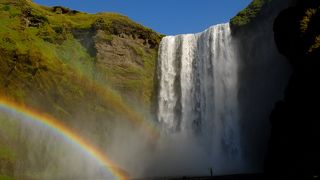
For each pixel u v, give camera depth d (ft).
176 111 246.68
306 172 123.95
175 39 256.73
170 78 252.21
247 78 223.51
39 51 215.51
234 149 223.71
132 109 235.20
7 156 180.14
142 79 246.47
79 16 264.52
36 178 185.47
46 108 205.87
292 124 139.85
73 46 243.19
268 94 210.59
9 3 246.06
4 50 206.59
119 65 241.96
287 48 160.15
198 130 238.89
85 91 221.25
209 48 242.37
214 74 237.86
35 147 195.31
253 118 217.56
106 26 246.47
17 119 195.93
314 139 127.13
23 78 204.85
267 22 215.51
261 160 211.00
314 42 139.23
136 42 254.27
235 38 231.91
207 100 238.89
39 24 241.55
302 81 139.54
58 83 213.46
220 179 167.84
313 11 147.74
